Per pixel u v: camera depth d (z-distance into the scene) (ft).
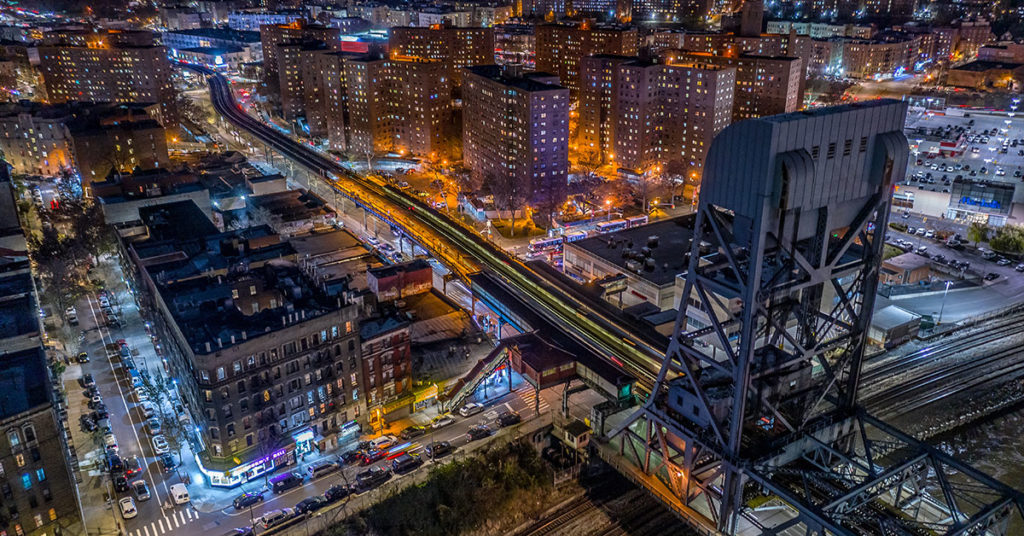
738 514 272.72
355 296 435.53
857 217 263.70
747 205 241.96
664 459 304.91
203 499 353.51
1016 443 405.80
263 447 368.48
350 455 382.63
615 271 556.10
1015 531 341.00
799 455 277.03
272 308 390.01
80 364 473.67
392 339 410.11
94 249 618.44
